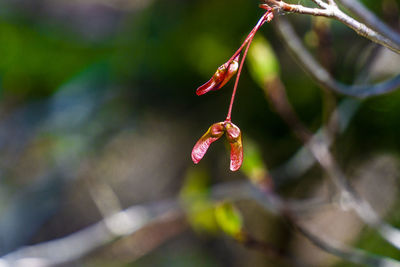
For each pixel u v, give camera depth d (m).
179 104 1.28
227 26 1.14
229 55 1.14
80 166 1.44
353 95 0.69
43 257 1.03
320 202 0.77
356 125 1.05
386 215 1.06
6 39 1.47
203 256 1.51
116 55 1.37
